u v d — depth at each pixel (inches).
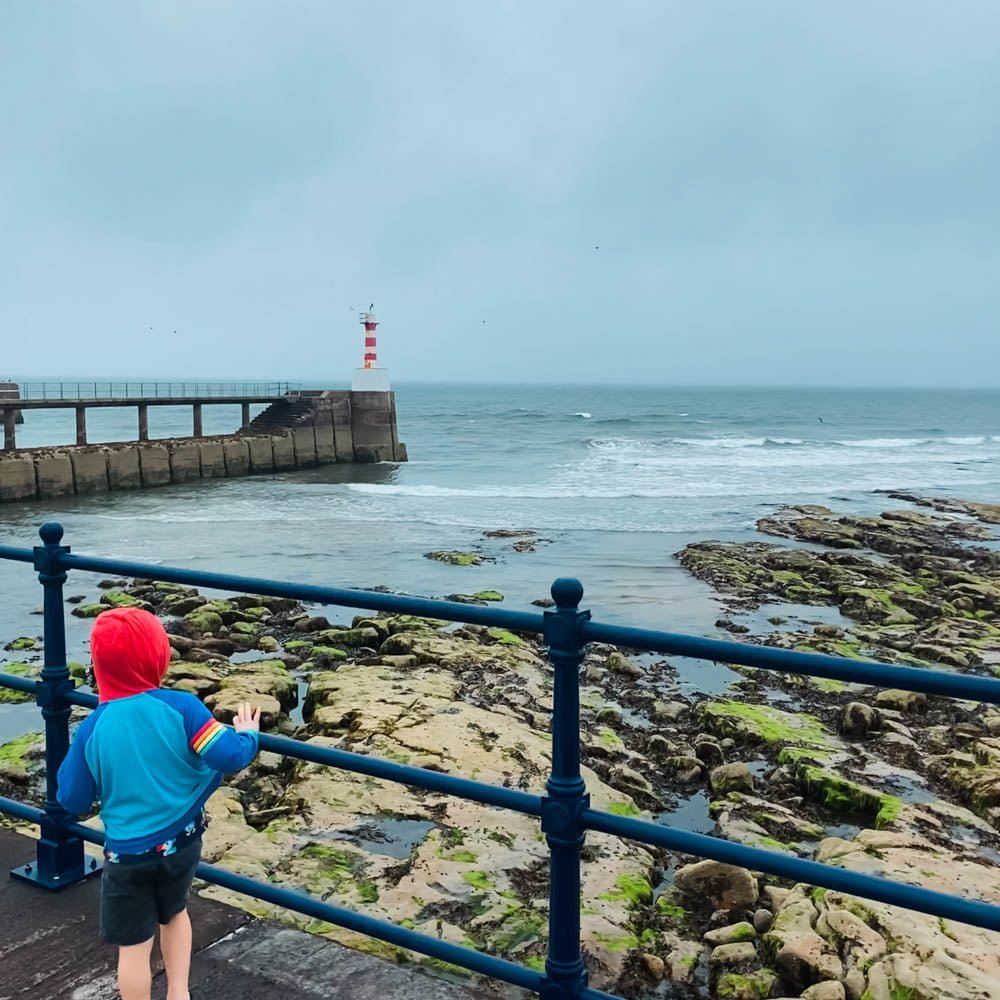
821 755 379.2
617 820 102.5
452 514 1195.3
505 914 242.7
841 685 493.4
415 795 316.8
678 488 1449.3
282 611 696.4
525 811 107.5
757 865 94.3
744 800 337.1
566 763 104.8
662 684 501.7
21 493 1286.9
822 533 991.0
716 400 6353.3
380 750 356.8
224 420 3523.6
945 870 270.1
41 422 3376.0
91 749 109.0
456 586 787.4
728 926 240.2
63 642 150.2
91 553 936.9
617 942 231.3
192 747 109.2
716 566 826.2
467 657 525.7
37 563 148.3
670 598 728.3
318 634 602.5
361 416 1887.3
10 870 156.2
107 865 109.7
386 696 429.7
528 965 222.1
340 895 251.8
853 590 725.3
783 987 217.2
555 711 104.6
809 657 91.0
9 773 356.2
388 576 829.2
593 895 254.4
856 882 90.0
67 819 151.3
